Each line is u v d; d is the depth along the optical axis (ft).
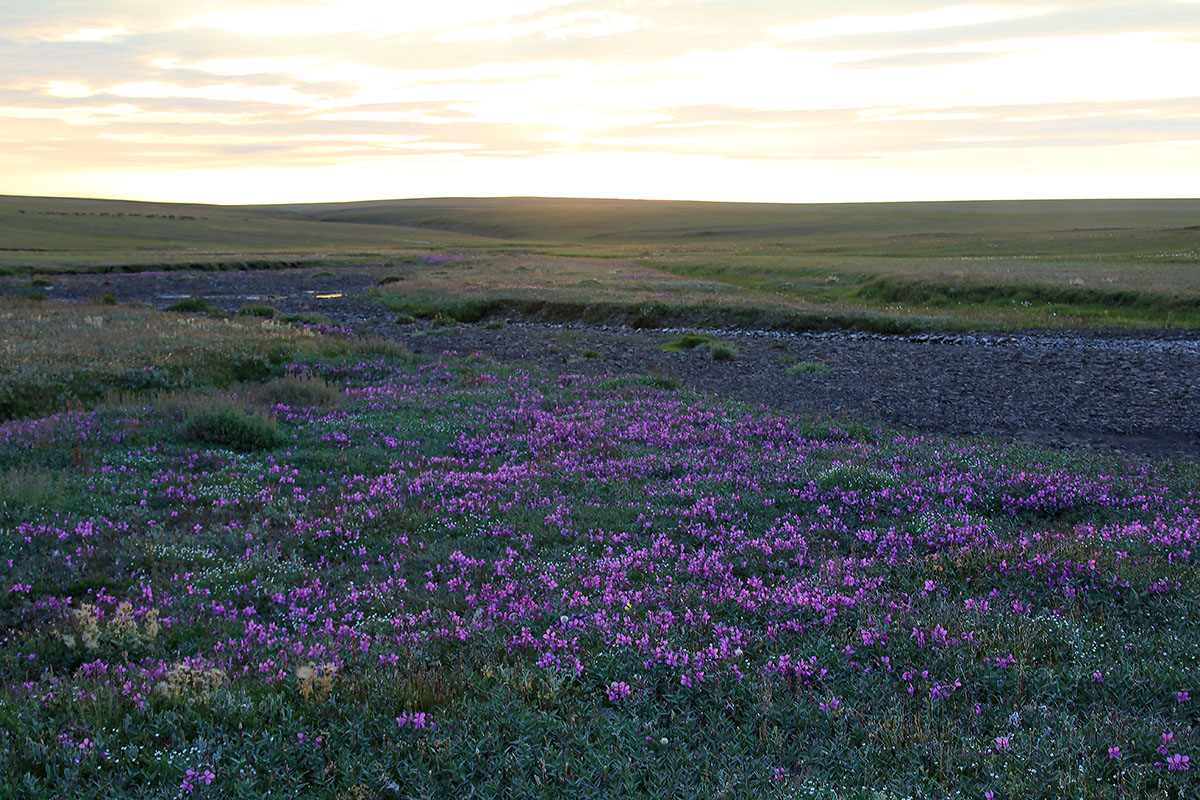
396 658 23.84
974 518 38.19
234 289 234.99
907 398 78.48
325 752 18.43
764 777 17.44
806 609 27.20
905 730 19.04
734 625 26.55
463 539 37.68
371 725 19.83
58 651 25.36
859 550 34.99
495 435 59.88
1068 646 23.58
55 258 289.74
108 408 63.41
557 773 17.58
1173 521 36.55
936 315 144.05
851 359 104.53
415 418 66.08
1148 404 72.90
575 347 120.06
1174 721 19.31
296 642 25.85
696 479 46.88
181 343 94.32
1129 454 56.29
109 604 29.58
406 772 17.62
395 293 200.54
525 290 192.44
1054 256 256.73
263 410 62.54
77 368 76.59
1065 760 17.44
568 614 27.58
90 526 36.86
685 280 228.43
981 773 17.40
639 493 44.65
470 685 21.97
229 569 33.24
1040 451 53.52
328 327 135.74
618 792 16.76
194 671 22.53
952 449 53.93
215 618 28.58
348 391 78.84
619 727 19.42
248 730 19.69
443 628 26.91
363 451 55.06
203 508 42.14
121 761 17.90
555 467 50.44
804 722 19.97
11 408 66.13
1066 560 30.42
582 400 74.38
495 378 86.69
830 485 43.78
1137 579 28.37
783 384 87.71
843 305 167.02
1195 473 47.06
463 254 398.83
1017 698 20.75
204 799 16.62
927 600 27.68
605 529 38.88
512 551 35.27
